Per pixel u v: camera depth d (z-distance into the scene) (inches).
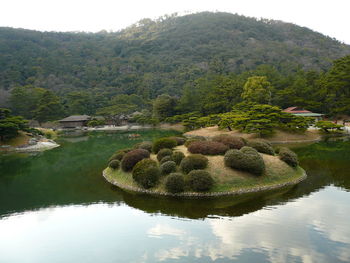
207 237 359.6
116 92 4451.3
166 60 5900.6
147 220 423.2
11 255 339.3
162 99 3120.1
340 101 1824.6
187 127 2361.0
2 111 1488.7
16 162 1016.2
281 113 1443.2
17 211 490.0
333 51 5408.5
